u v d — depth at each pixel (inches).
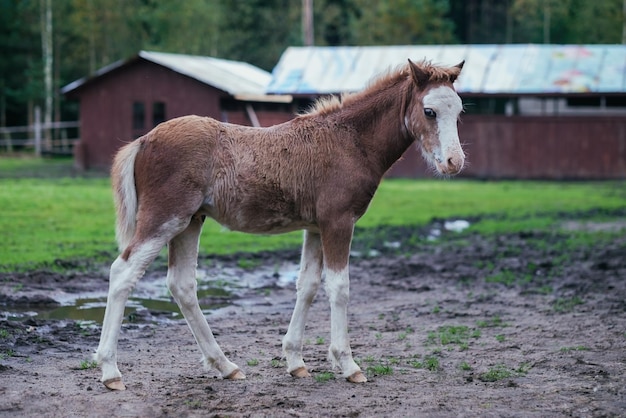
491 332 348.2
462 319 377.4
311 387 258.2
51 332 327.3
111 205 769.6
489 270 509.7
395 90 273.0
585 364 290.4
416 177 1294.3
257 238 626.8
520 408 238.4
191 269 266.2
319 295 437.1
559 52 1343.5
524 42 2460.6
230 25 2294.5
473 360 299.6
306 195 262.8
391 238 648.4
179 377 268.2
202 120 259.3
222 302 412.5
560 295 431.8
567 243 613.6
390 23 2103.8
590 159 1269.7
